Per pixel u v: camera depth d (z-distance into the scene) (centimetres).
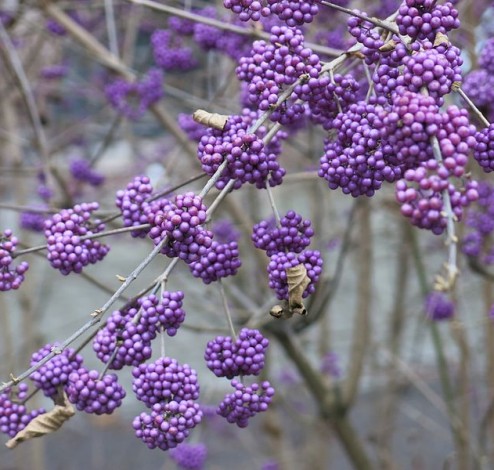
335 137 130
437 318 309
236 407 127
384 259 536
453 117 100
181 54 290
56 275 585
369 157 115
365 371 464
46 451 613
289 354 293
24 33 380
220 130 130
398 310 433
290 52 127
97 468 588
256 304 323
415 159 103
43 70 399
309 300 262
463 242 251
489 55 179
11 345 458
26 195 410
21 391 136
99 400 125
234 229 333
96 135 486
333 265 495
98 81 420
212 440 535
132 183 143
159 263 438
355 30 122
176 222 117
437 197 98
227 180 128
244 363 127
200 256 126
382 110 108
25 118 434
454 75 113
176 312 122
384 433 439
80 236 138
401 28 118
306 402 530
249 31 192
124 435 632
